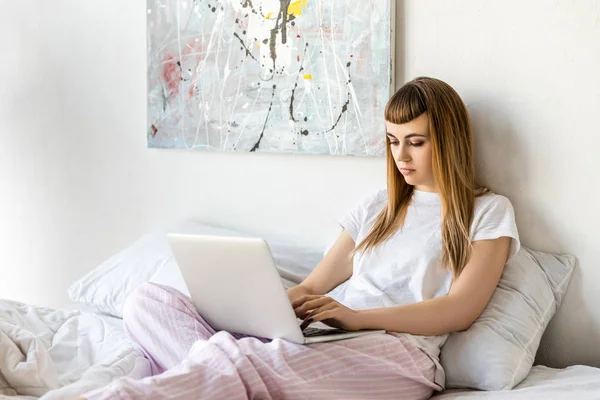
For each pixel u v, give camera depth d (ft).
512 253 5.58
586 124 5.66
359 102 6.59
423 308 5.25
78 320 5.79
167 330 5.19
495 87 6.01
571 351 5.87
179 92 7.64
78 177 8.56
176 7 7.57
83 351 5.37
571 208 5.79
